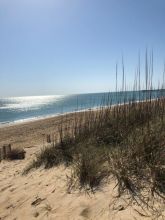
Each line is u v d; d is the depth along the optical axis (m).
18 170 6.45
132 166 3.40
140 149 3.54
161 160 3.23
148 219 2.47
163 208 2.55
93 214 2.90
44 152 6.18
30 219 3.28
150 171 3.12
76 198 3.40
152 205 2.66
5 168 7.43
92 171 3.75
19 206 3.79
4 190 4.77
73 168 4.43
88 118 7.00
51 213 3.25
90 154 4.46
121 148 4.07
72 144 6.03
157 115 5.17
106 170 3.73
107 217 2.74
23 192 4.33
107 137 5.36
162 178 2.95
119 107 6.06
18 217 3.44
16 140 17.73
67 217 3.02
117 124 5.68
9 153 9.70
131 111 5.70
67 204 3.33
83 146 5.44
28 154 10.11
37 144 14.21
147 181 3.07
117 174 3.41
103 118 6.35
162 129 3.90
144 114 5.50
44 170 5.39
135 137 4.04
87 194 3.39
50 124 24.28
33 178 5.05
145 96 5.66
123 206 2.83
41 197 3.84
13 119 41.56
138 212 2.63
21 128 24.84
